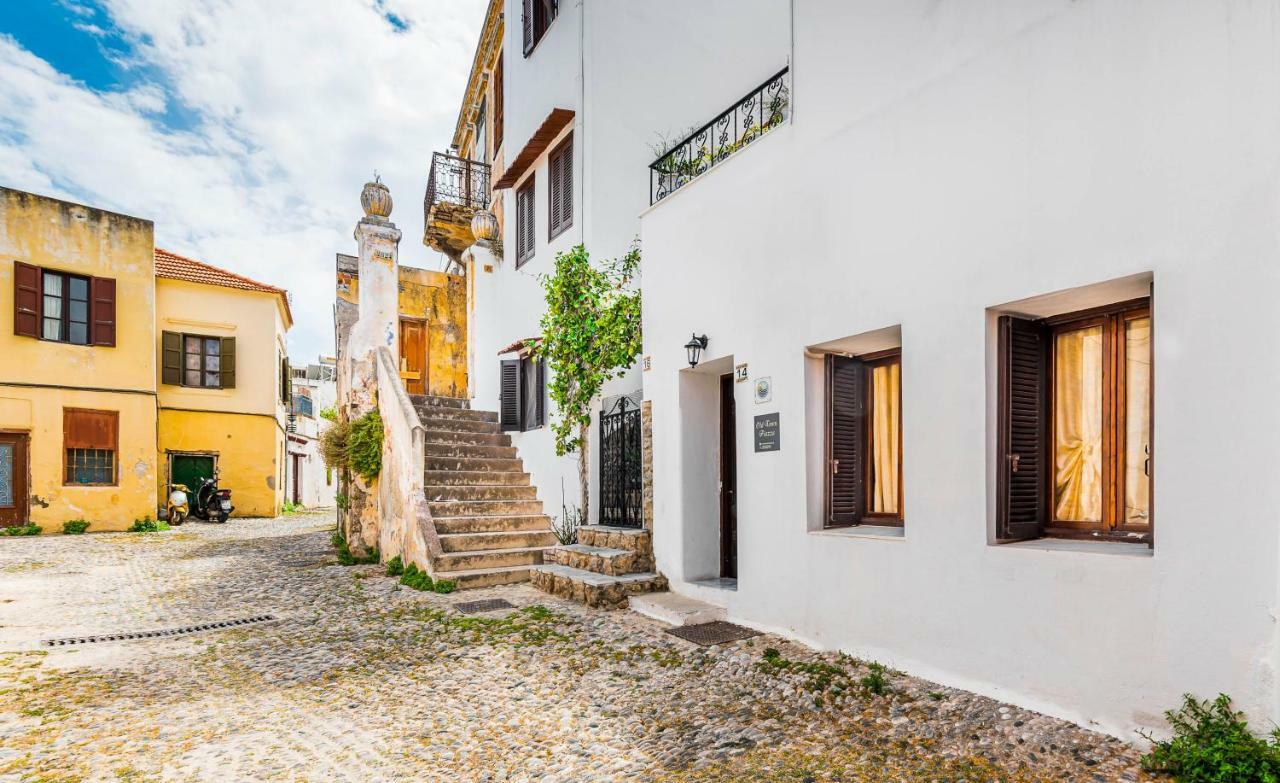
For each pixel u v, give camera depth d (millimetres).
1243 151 2871
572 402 8211
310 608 6988
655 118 9125
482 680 4625
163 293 18469
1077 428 3896
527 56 11906
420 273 15188
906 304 4328
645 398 7098
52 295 15062
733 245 5898
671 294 6730
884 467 5141
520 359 10875
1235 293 2871
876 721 3650
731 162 5957
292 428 25891
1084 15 3439
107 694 4453
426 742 3650
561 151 10188
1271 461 2746
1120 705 3164
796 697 4043
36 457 14531
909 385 4281
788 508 5203
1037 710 3494
